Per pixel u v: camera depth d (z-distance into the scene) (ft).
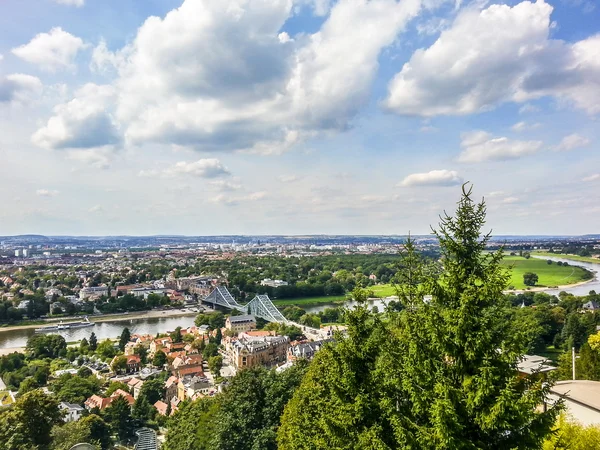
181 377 603.67
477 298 86.02
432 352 92.43
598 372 282.36
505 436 82.17
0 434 318.45
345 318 118.52
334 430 110.52
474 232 90.89
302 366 278.05
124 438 461.78
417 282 100.73
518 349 83.10
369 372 109.09
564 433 128.06
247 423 220.23
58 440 335.47
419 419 94.38
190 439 277.44
